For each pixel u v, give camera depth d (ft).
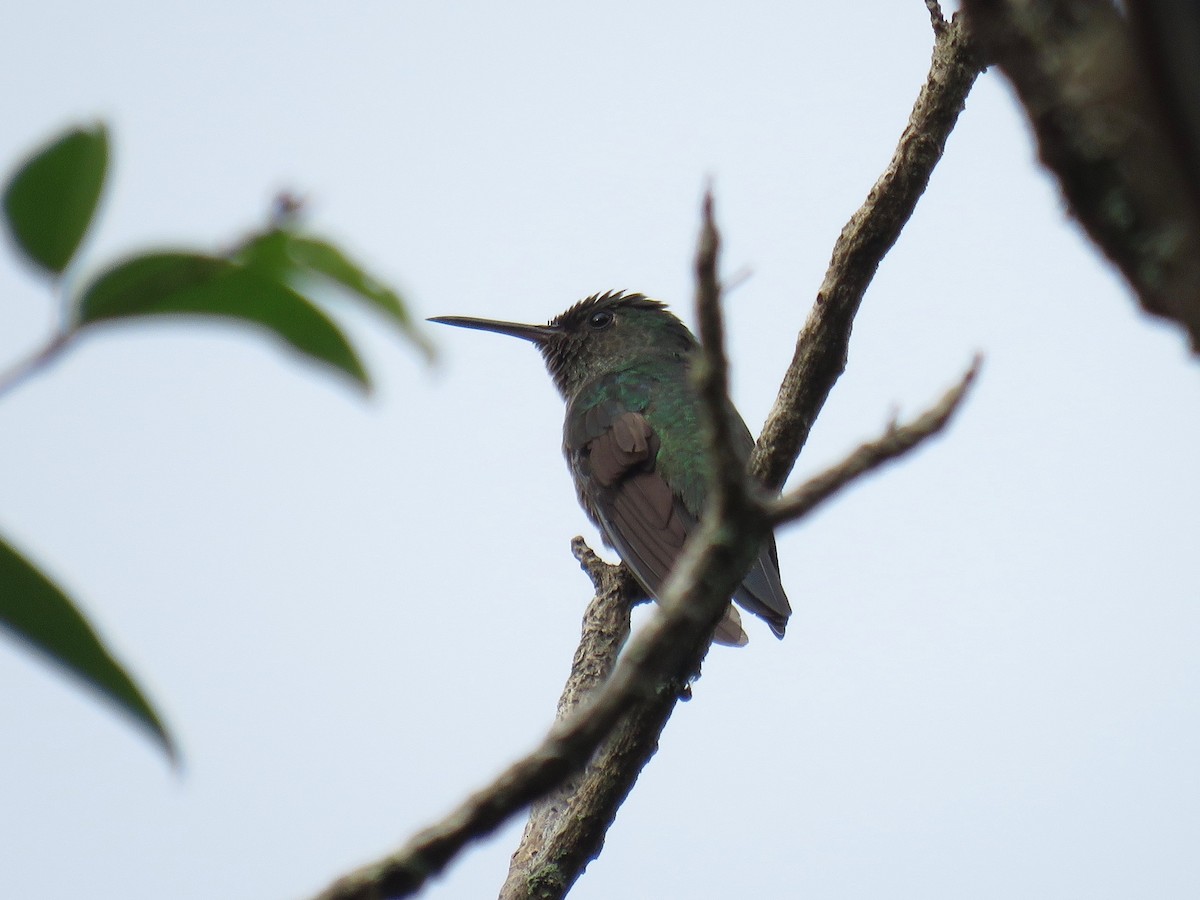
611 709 12.38
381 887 12.58
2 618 9.71
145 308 10.00
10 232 9.77
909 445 12.28
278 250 10.37
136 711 9.71
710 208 11.87
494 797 12.56
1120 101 7.48
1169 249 7.53
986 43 7.96
